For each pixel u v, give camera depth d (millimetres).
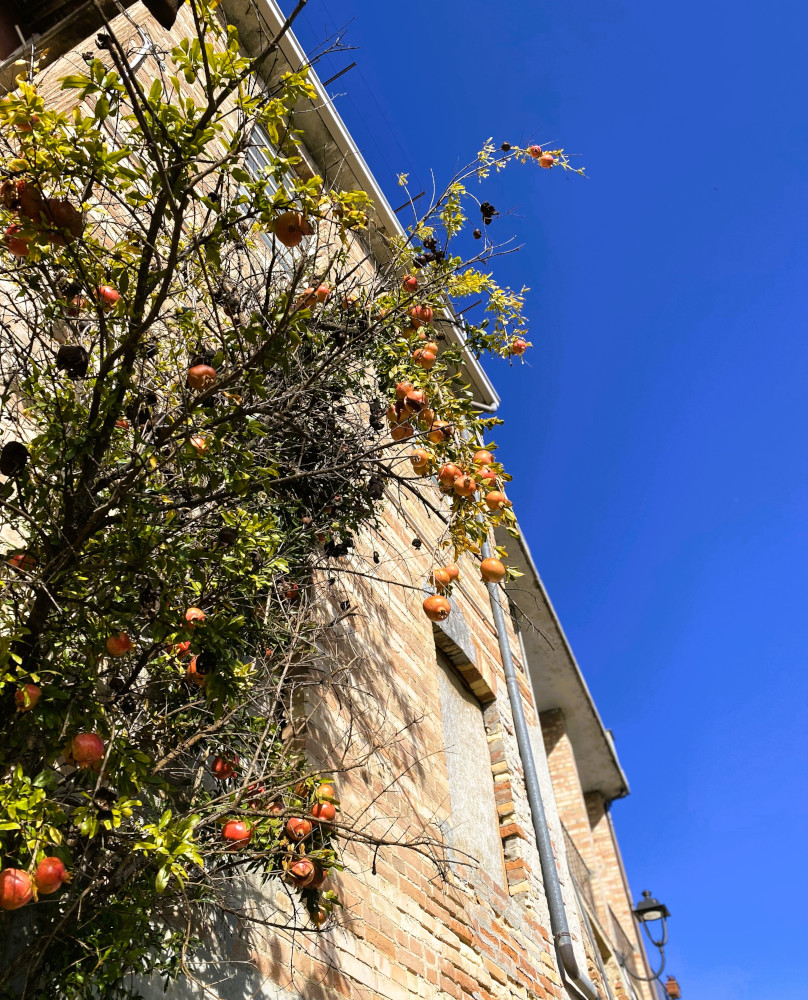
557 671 12742
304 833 3178
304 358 3730
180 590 2799
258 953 3594
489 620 8594
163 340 3604
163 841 2336
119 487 2543
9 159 2729
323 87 7359
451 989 5059
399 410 4230
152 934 2752
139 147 2742
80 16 3576
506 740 7762
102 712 2484
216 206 2650
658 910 12516
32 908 2607
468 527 4293
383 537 6445
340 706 4711
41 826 2123
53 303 2926
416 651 6422
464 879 5910
